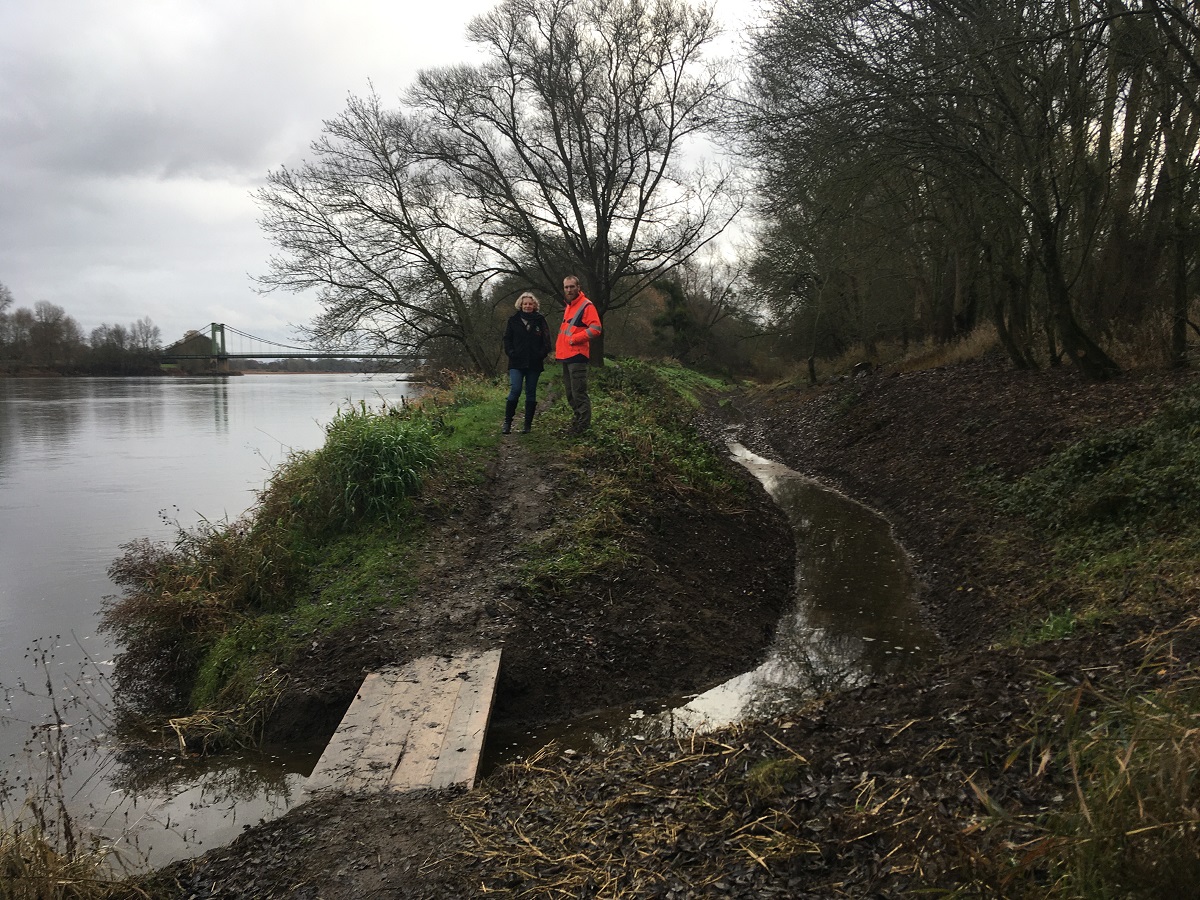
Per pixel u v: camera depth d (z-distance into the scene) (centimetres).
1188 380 959
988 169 1118
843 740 356
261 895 327
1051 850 227
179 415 2838
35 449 1912
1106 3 929
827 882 263
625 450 1008
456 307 2292
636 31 2148
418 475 809
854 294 2677
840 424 1727
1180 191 1068
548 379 1695
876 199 1625
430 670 540
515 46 2178
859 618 720
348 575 688
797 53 1219
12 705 566
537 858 324
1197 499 626
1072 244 1348
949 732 335
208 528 777
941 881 239
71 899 330
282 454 1748
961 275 1997
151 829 415
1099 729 285
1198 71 863
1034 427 1054
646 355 4194
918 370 1892
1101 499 714
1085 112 1105
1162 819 212
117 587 822
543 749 455
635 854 310
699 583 731
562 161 2291
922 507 1062
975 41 1018
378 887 321
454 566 701
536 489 870
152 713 561
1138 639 382
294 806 424
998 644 555
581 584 669
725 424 2423
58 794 407
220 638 608
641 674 586
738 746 386
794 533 1034
